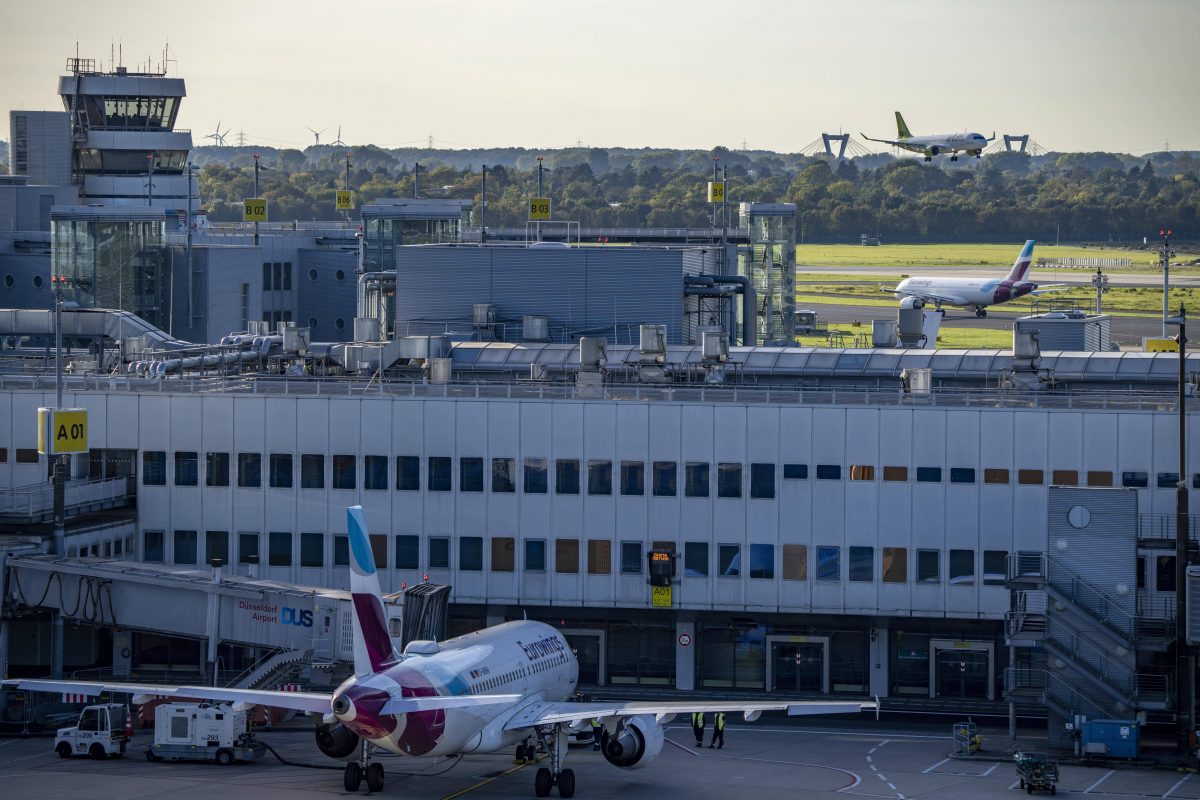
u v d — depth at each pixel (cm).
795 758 18012
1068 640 18725
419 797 15550
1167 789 16575
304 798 15400
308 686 19950
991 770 17462
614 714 15588
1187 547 18812
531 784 16350
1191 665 18550
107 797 15312
